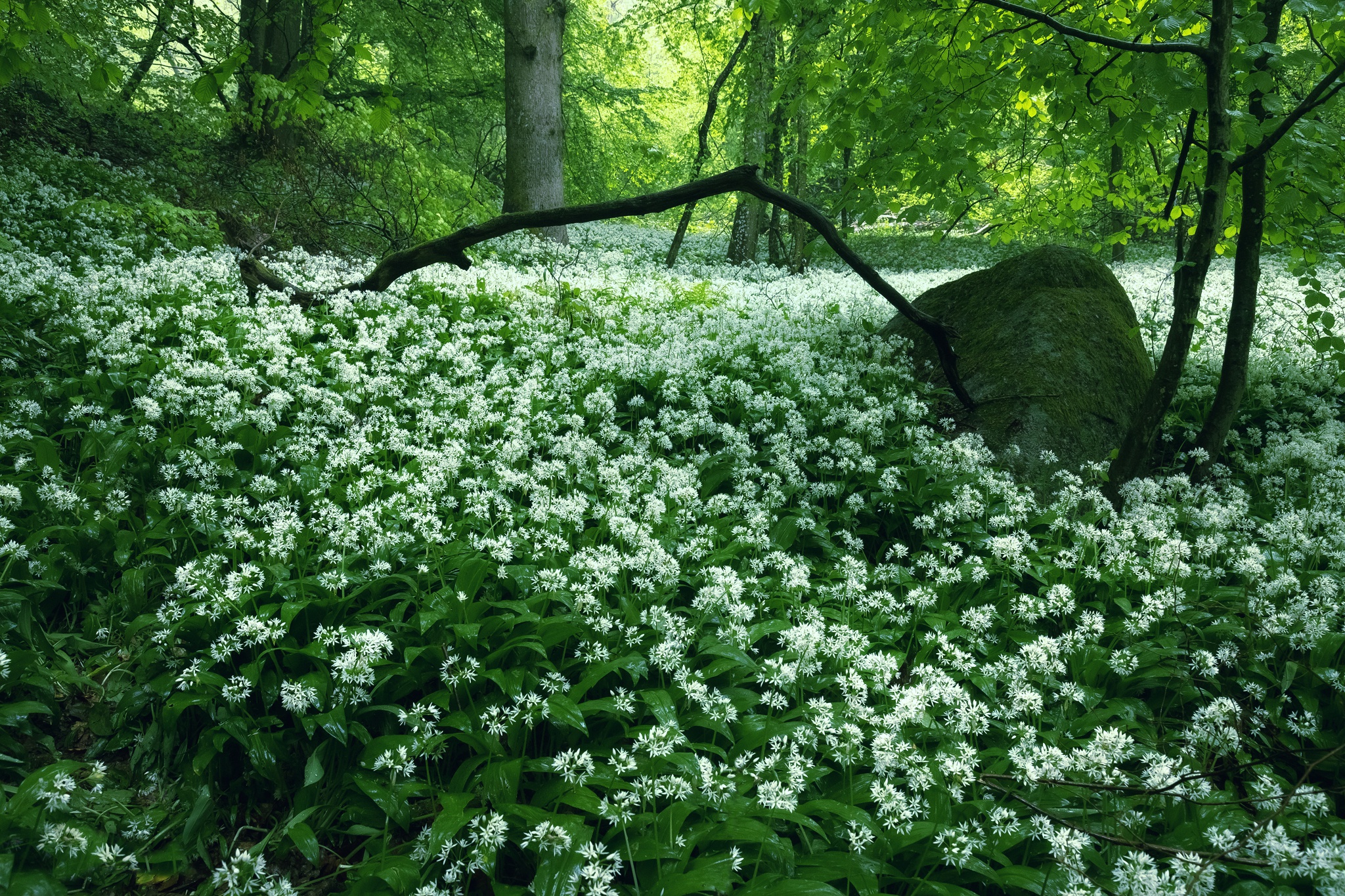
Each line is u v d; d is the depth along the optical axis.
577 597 3.89
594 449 5.64
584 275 12.26
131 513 4.78
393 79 22.17
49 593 4.26
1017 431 6.64
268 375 6.62
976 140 6.02
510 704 3.55
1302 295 11.23
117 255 10.21
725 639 3.90
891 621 4.46
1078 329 7.22
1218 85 5.05
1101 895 2.59
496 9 20.62
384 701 3.57
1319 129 5.44
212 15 14.27
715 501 5.17
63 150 14.98
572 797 2.96
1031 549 5.00
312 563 4.38
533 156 15.74
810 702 3.27
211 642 3.80
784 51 17.00
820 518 5.55
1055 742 3.53
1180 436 7.17
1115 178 7.93
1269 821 2.68
